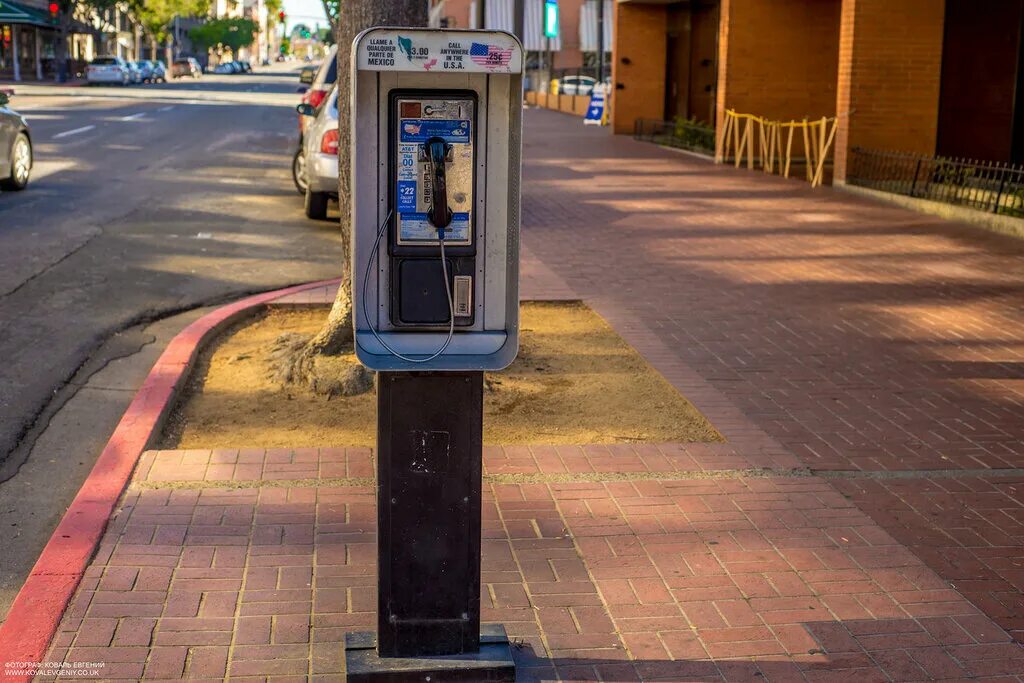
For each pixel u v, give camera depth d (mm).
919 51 18234
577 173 20766
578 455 6086
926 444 6422
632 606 4449
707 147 26094
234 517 5145
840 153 18578
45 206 14305
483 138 3768
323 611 4336
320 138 13836
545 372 7746
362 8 6875
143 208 14539
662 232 13875
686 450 6211
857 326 9180
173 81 75688
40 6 64625
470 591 3871
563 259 11844
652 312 9484
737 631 4277
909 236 13945
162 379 7059
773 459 6105
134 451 5859
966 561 4926
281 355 7723
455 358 3750
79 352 8023
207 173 18641
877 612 4445
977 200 15648
